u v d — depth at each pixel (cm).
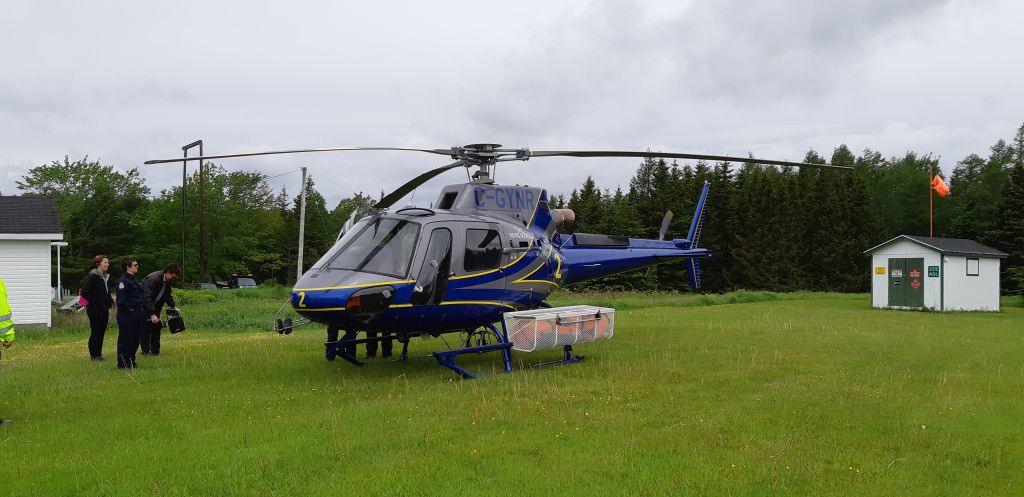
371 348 1062
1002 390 798
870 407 697
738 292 2920
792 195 5053
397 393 770
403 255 845
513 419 639
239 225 5662
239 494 454
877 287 2386
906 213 6581
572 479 479
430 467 504
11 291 1911
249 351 1132
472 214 945
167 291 1114
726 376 859
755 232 4838
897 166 7562
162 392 785
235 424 634
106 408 705
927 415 668
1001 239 4066
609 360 997
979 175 7162
